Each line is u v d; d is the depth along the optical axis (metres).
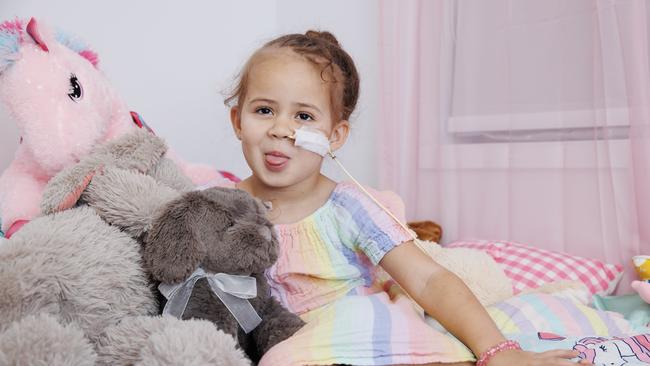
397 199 1.15
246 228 0.74
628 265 1.30
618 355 0.85
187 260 0.69
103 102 1.07
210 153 1.83
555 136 1.42
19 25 0.99
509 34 1.47
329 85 1.04
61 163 0.99
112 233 0.74
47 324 0.58
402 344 0.80
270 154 1.00
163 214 0.72
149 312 0.74
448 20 1.62
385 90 1.73
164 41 1.74
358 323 0.81
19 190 1.01
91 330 0.67
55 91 0.98
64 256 0.66
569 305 1.07
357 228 1.01
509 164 1.50
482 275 1.16
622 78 1.24
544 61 1.42
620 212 1.29
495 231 1.56
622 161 1.27
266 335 0.84
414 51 1.68
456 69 1.61
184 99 1.79
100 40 1.63
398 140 1.70
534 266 1.31
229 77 1.84
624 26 1.22
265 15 1.92
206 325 0.64
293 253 1.01
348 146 1.84
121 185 0.77
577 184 1.39
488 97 1.54
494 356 0.80
